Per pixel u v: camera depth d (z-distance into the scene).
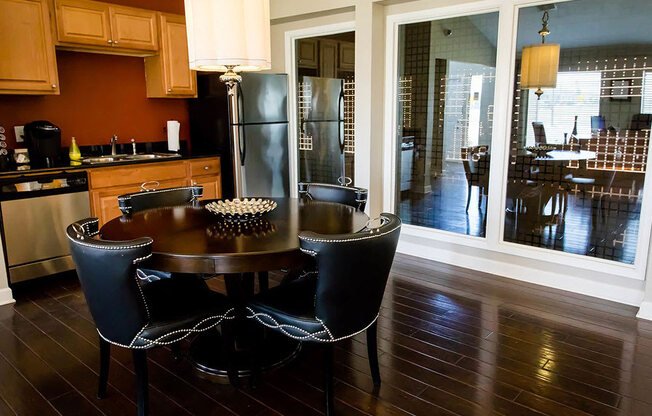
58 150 3.85
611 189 3.19
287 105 5.02
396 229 2.03
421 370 2.40
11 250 3.43
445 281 3.65
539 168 3.50
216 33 2.11
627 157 3.10
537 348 2.61
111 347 2.68
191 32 2.16
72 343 2.73
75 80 4.24
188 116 5.13
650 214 3.02
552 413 2.05
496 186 3.70
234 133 4.61
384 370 2.41
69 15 3.79
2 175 3.31
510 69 3.51
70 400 2.19
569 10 3.21
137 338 1.90
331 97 5.06
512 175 3.64
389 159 4.37
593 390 2.22
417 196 4.27
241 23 2.12
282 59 5.11
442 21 3.87
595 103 3.19
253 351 2.25
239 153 4.66
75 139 4.22
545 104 3.40
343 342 2.70
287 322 2.03
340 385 2.29
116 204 3.98
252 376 2.26
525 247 3.62
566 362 2.47
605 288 3.29
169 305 2.07
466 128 3.85
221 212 2.46
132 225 2.36
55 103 4.13
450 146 3.97
